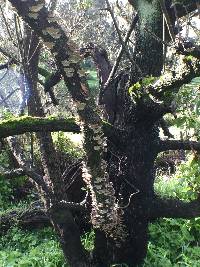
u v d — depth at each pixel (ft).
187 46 10.55
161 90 12.59
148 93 12.99
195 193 17.57
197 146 14.99
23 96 16.67
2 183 24.70
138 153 14.89
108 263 15.49
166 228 20.12
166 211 15.58
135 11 14.49
